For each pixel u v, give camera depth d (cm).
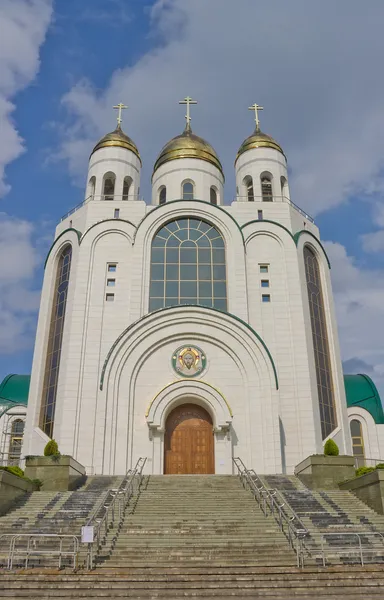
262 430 2830
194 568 1380
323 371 3278
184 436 2925
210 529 1683
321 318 3472
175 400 2875
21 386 3988
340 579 1309
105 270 3325
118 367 2945
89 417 2908
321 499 2092
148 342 3009
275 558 1471
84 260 3328
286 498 2081
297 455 2889
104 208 3522
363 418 3831
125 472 2736
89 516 1661
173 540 1590
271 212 3544
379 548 1541
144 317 3030
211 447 2902
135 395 2922
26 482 2164
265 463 2764
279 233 3453
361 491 2105
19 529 1695
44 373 3231
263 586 1266
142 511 1877
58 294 3462
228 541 1578
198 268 3338
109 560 1457
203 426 2948
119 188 3812
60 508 1934
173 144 4081
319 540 1595
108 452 2767
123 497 1911
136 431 2845
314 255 3659
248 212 3534
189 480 2325
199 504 1964
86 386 2986
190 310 3059
